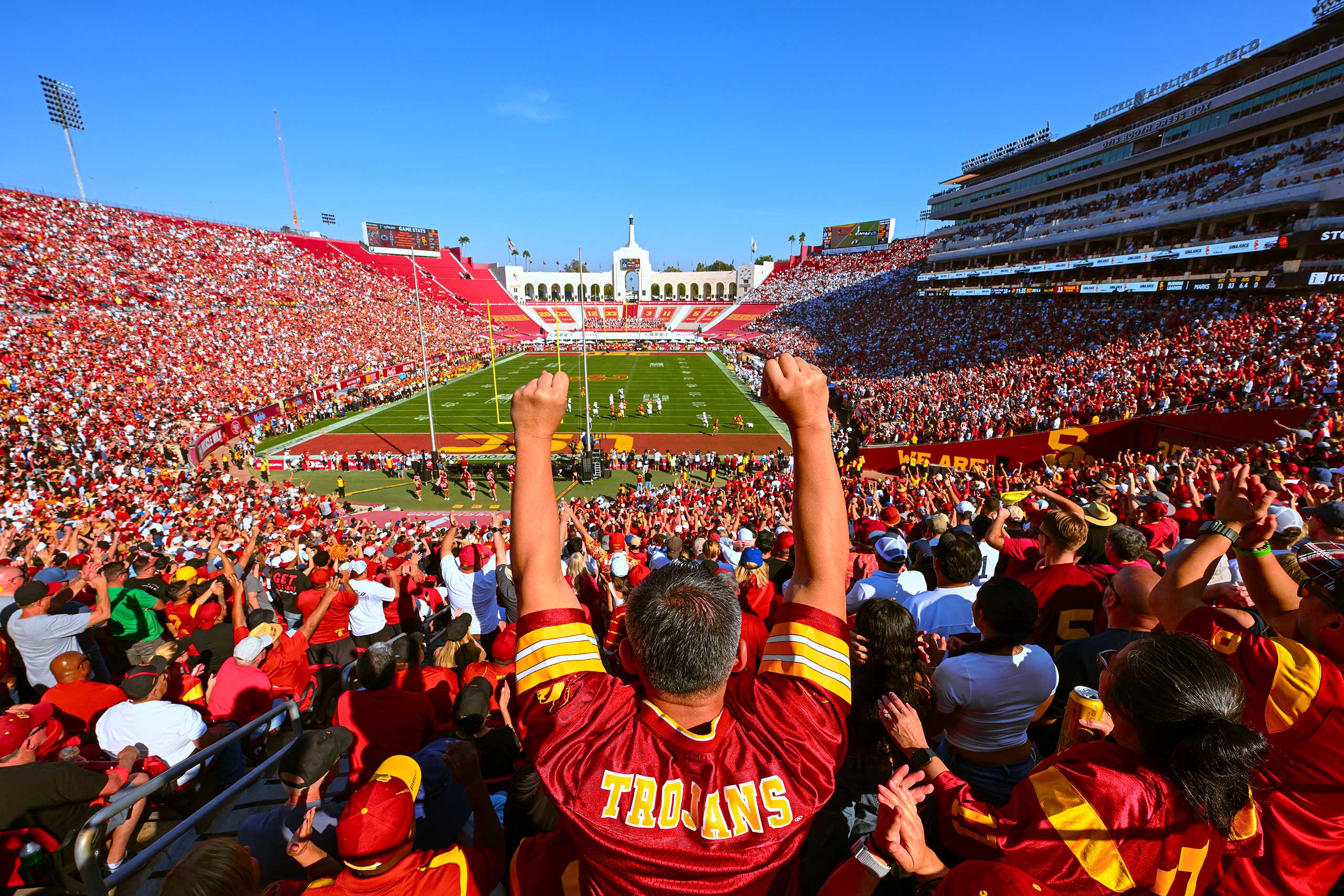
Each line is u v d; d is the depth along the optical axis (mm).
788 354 1402
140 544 12727
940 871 1686
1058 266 47656
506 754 3738
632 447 37875
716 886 1047
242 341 48125
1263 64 44062
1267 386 21109
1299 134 36594
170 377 38781
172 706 4441
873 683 3123
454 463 33844
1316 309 26125
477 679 3723
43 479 21969
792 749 1174
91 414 30609
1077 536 4090
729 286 118125
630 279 128000
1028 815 1651
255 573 10328
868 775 3182
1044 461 24078
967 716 2799
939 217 79812
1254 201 33594
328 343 55750
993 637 2771
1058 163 57656
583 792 1115
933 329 54438
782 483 25875
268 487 29000
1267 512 2461
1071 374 31219
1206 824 1546
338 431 41344
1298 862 2012
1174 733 1551
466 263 106062
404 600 8844
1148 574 3145
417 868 1980
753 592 5793
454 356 66500
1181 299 35875
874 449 26453
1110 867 1526
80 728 4980
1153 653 1660
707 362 71062
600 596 6480
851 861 1774
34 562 9273
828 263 101125
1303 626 2326
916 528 9141
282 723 5141
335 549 13047
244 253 63594
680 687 1148
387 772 2027
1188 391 23453
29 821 3250
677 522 16500
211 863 1942
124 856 3820
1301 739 2041
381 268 87875
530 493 1412
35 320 37188
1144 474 9914
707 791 1107
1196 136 42375
